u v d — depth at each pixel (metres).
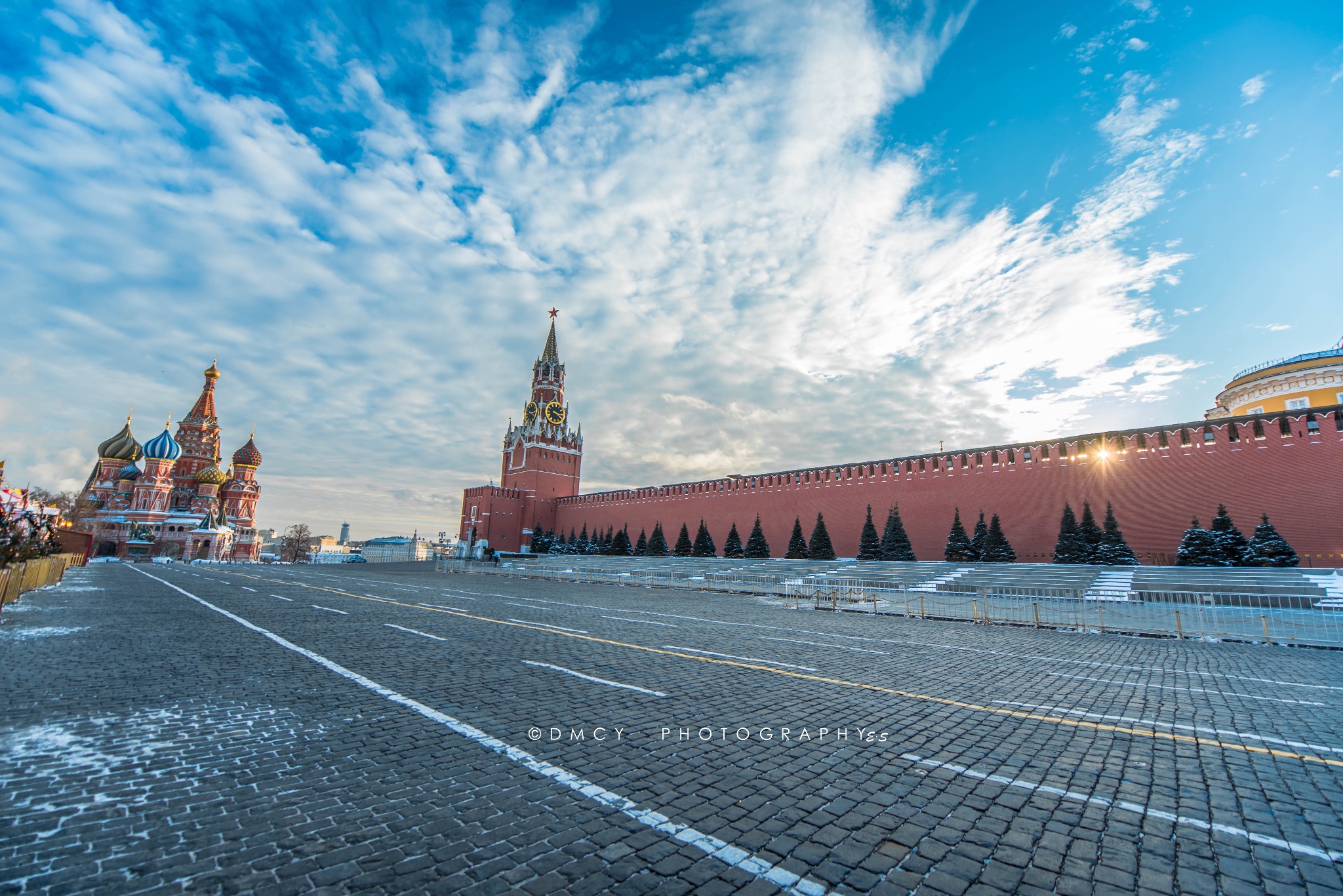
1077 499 30.08
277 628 12.03
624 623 14.54
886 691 7.44
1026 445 32.31
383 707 6.18
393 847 3.32
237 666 8.16
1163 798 4.21
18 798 3.84
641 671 8.37
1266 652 11.36
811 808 3.96
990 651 11.19
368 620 13.80
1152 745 5.37
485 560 64.44
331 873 3.03
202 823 3.55
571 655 9.50
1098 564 25.95
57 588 21.94
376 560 104.88
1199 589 18.80
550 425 78.50
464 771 4.48
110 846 3.25
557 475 76.69
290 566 58.53
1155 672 9.10
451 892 2.88
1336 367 31.05
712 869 3.17
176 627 11.91
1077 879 3.13
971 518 33.72
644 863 3.21
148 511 69.94
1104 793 4.28
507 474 81.25
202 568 46.62
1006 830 3.70
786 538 43.66
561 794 4.10
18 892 2.76
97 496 71.31
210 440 81.56
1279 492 24.47
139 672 7.68
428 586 28.73
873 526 35.56
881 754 5.04
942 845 3.49
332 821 3.63
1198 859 3.37
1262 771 4.73
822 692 7.27
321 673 7.79
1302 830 3.73
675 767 4.66
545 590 27.56
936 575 26.59
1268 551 21.88
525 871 3.10
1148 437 28.30
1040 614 17.44
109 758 4.60
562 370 84.69
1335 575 18.39
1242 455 25.59
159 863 3.09
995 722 6.11
